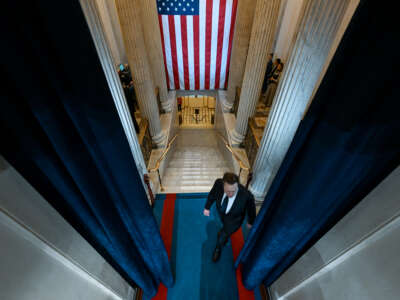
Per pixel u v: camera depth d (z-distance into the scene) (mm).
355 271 1042
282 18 5695
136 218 1419
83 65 729
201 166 5688
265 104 5504
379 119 723
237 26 4793
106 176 1027
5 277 749
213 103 11703
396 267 818
